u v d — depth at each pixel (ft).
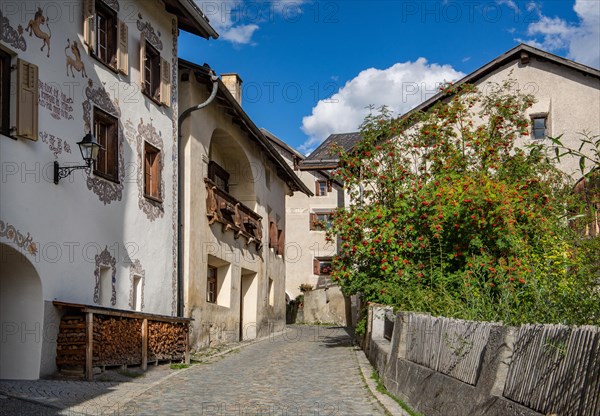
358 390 37.83
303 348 66.74
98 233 44.78
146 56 54.34
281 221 101.50
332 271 60.29
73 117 42.24
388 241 53.98
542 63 82.23
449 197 50.52
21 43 37.47
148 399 34.53
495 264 46.96
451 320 28.37
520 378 20.01
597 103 80.43
